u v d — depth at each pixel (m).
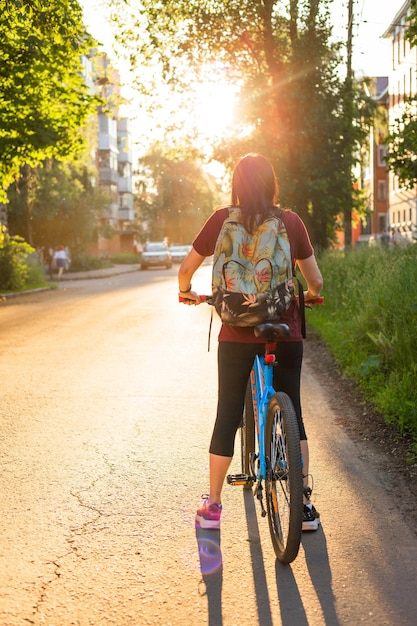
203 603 3.39
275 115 21.09
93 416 7.03
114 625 3.19
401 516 4.43
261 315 3.86
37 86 19.44
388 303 9.24
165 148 23.69
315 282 4.19
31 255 38.50
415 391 6.60
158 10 22.05
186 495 4.85
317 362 9.87
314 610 3.32
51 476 5.24
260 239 3.88
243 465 4.91
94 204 49.44
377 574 3.67
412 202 55.81
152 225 98.00
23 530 4.26
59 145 20.53
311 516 4.17
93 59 21.00
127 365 9.92
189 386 8.47
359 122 22.06
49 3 17.30
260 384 4.17
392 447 5.80
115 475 5.26
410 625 3.19
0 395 8.00
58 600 3.41
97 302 20.80
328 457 5.61
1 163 20.66
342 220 24.19
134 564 3.80
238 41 21.72
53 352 11.12
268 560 3.85
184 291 4.34
